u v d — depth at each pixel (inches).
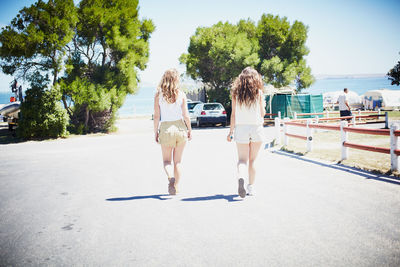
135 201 178.1
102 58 714.8
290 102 919.7
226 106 993.5
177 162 179.8
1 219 153.0
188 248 116.9
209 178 230.4
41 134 596.7
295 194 180.4
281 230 130.1
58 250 117.8
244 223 139.2
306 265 101.5
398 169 218.5
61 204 176.4
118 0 716.7
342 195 174.7
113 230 136.3
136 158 341.7
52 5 613.9
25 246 121.7
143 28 785.6
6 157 379.9
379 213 144.6
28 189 213.6
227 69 920.3
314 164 270.1
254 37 984.3
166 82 170.6
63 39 600.4
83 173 266.1
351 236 121.7
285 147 378.3
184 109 174.6
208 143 460.4
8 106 644.7
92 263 107.2
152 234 130.7
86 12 648.4
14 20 592.1
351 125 649.0
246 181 217.5
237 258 108.0
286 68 913.5
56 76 640.4
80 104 630.5
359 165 246.1
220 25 1004.6
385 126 609.6
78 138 617.0
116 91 698.8
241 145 171.9
